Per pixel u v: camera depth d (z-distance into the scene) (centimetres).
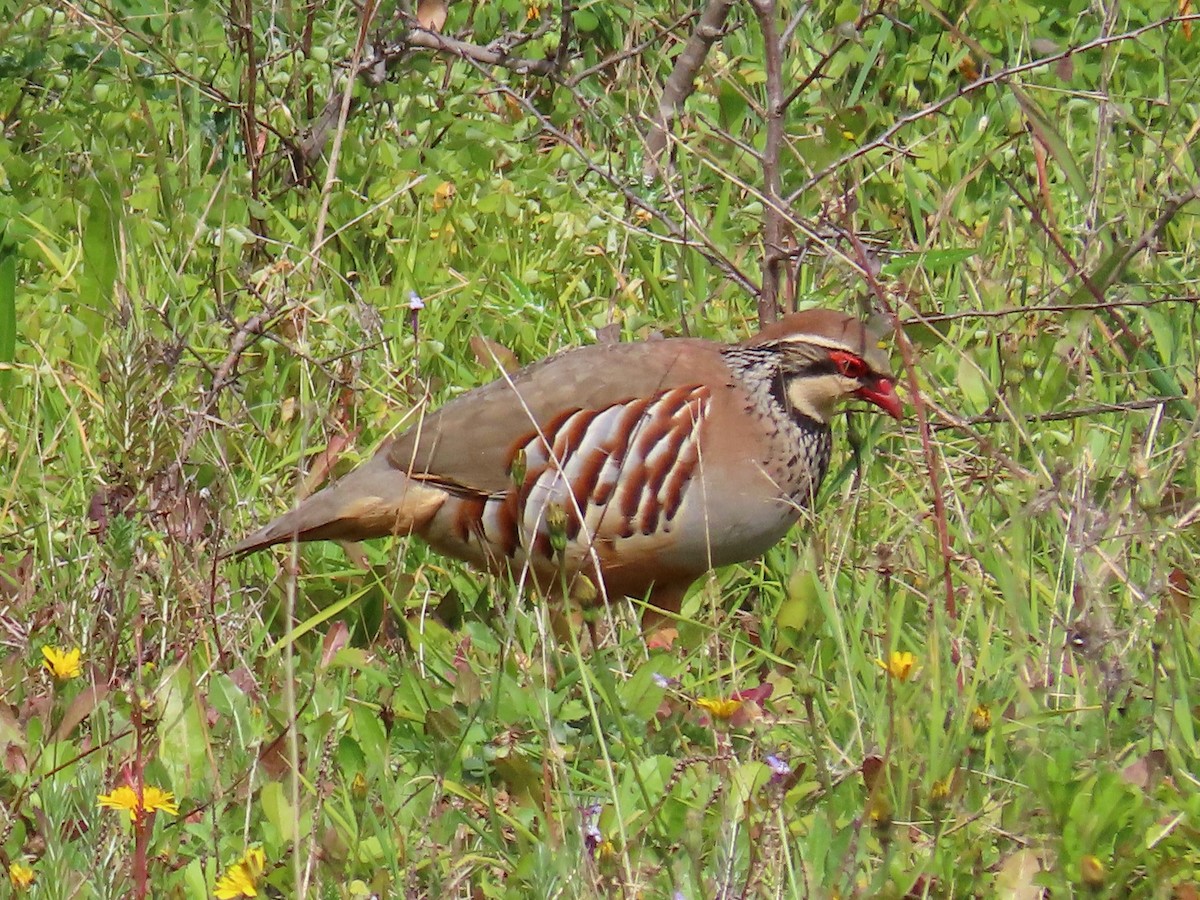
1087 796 720
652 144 1386
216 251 1212
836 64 1437
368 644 958
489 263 1257
